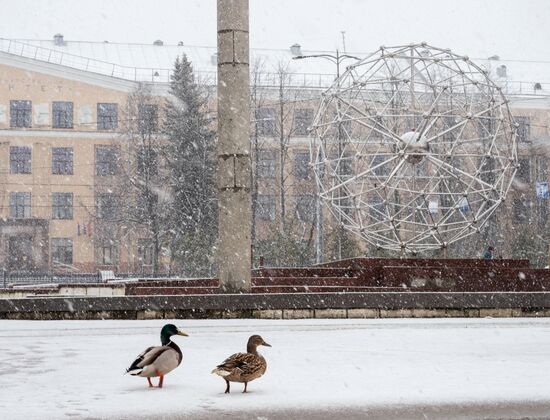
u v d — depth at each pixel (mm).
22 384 9680
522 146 65562
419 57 26594
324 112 28297
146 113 62688
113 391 9141
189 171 55812
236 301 20344
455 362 11680
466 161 54312
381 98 52562
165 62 68375
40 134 65938
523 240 50531
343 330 17219
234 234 23094
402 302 21062
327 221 53844
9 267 64688
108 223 64875
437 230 28078
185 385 9586
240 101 23078
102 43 69250
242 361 8719
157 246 55719
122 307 19844
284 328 17578
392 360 11930
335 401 8445
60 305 19781
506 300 21562
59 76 65938
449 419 7867
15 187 65812
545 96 66875
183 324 18406
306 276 29312
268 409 8062
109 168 66062
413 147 26469
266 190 65250
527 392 8938
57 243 65750
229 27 23078
